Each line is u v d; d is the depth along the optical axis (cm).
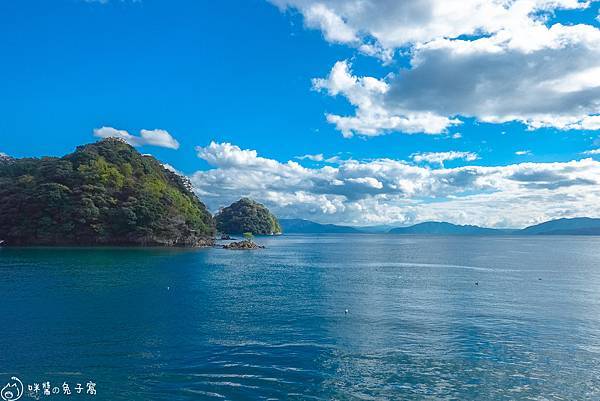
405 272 7438
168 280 5712
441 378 2275
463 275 6962
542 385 2206
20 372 2275
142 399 1977
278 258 10681
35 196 12206
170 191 15350
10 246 11781
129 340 2853
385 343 2872
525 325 3394
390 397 2045
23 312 3612
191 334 3025
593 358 2609
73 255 9244
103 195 12850
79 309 3769
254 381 2202
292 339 2941
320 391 2092
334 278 6456
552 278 6594
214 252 11894
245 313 3747
